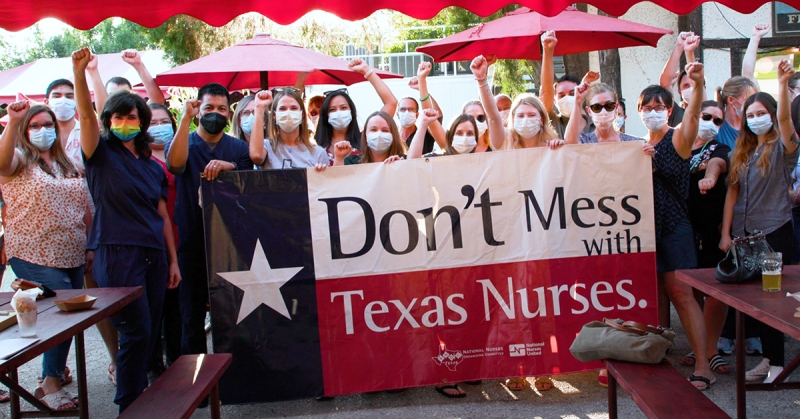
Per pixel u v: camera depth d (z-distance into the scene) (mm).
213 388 3611
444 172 4383
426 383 4387
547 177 4406
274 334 4328
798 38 12438
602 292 4438
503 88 12578
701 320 4504
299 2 3525
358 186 4359
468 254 4395
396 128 4695
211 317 4301
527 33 5883
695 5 3807
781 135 4617
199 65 6219
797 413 4059
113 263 3928
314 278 4344
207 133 4613
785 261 4652
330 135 5211
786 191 4645
